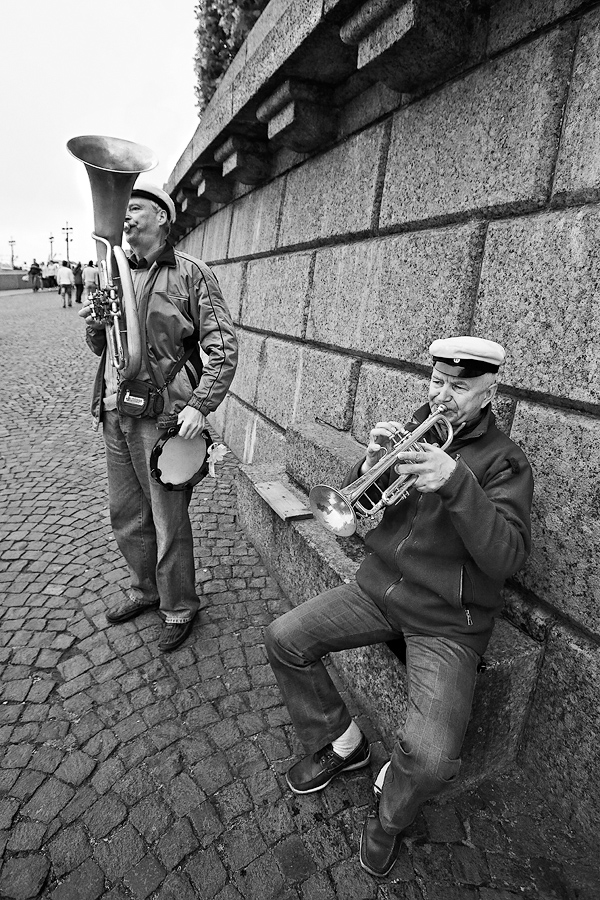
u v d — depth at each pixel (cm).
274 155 462
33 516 411
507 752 213
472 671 173
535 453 211
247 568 345
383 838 176
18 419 659
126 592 319
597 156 189
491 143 232
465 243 245
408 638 184
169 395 251
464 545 169
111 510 283
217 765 214
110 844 185
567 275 198
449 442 173
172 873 177
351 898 172
